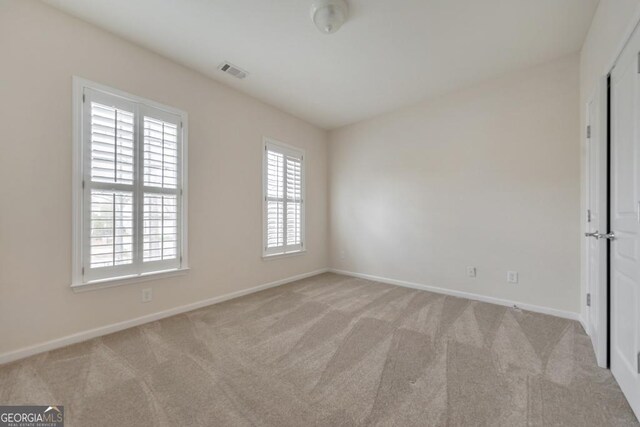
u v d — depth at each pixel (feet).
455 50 8.63
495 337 7.55
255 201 11.94
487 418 4.59
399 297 11.12
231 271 10.94
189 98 9.55
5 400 4.98
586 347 6.97
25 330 6.46
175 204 9.16
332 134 15.76
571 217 8.94
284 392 5.26
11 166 6.28
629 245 4.95
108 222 7.68
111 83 7.75
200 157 9.88
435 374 5.84
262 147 12.26
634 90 4.76
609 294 5.89
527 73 9.66
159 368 6.03
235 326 8.27
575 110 8.84
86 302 7.34
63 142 6.96
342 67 9.55
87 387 5.36
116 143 7.79
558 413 4.71
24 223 6.44
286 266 13.48
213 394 5.19
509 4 6.76
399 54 8.82
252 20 7.27
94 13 7.03
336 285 12.98
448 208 11.53
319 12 6.74
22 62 6.41
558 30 7.73
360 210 14.58
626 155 5.07
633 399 4.72
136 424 4.44
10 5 6.28
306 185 14.73
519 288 9.88
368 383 5.54
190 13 7.02
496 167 10.34
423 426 4.42
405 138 12.87
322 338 7.51
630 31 4.81
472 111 10.87
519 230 9.89
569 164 8.96
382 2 6.66
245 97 11.51
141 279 8.33
